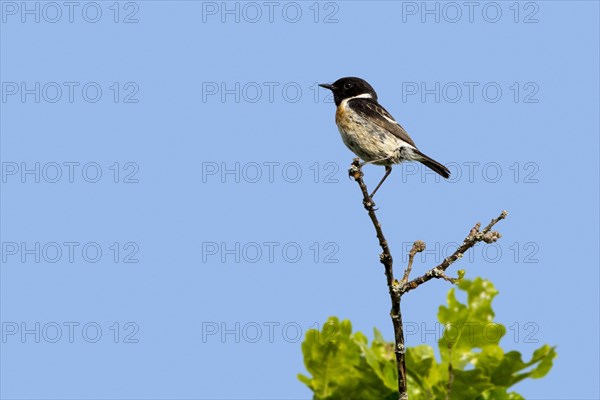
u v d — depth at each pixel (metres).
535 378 10.04
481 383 10.00
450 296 10.38
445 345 10.26
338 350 10.70
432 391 10.21
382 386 10.49
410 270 9.27
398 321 9.16
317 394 10.68
